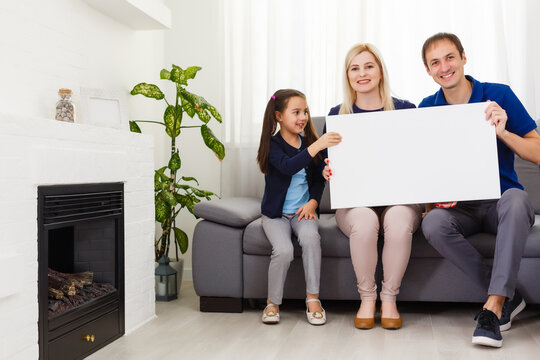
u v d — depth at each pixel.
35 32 1.94
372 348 1.76
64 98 1.94
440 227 1.91
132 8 2.38
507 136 1.93
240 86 3.07
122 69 2.65
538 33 2.76
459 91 2.10
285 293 2.23
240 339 1.90
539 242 1.98
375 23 2.91
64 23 2.13
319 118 2.78
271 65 3.00
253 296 2.27
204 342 1.87
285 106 2.18
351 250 2.01
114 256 1.94
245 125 3.04
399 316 1.99
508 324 1.89
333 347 1.78
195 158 3.20
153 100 3.07
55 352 1.59
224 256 2.29
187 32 3.21
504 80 2.74
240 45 3.06
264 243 2.22
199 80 3.20
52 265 1.94
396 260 1.97
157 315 2.28
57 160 1.60
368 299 2.01
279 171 2.18
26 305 1.47
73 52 2.20
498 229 1.82
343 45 2.93
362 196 2.02
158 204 2.57
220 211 2.29
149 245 2.21
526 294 2.01
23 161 1.46
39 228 1.53
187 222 3.21
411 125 2.00
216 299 2.32
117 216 1.94
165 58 3.24
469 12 2.81
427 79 2.89
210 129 2.91
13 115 1.43
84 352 1.73
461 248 1.92
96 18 2.39
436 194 1.97
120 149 1.99
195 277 2.31
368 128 2.02
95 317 1.79
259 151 2.21
